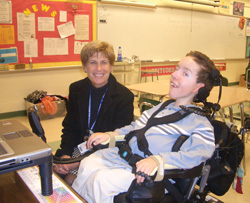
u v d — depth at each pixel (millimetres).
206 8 6398
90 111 1593
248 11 7695
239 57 7727
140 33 5305
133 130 1155
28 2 3891
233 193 2109
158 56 5730
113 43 4961
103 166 1121
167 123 1109
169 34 5797
